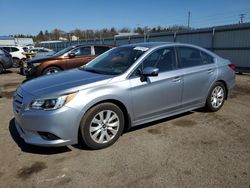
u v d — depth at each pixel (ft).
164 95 14.58
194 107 16.72
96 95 12.03
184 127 15.34
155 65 14.48
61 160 11.59
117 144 13.12
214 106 17.98
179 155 11.88
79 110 11.65
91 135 12.24
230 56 45.91
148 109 14.08
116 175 10.35
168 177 10.14
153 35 63.82
